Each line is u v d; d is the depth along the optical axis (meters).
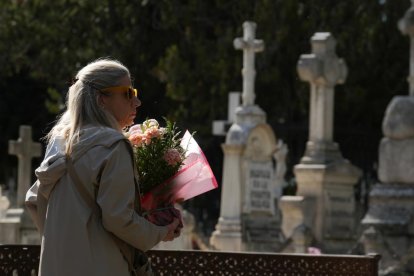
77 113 5.93
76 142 5.83
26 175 22.17
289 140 38.28
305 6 40.22
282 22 39.12
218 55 39.56
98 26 43.12
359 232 25.02
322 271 7.68
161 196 6.34
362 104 39.97
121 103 6.01
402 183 20.67
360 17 39.94
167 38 43.19
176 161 6.24
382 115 40.72
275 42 39.16
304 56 23.98
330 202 23.47
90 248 5.75
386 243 19.25
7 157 46.94
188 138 6.53
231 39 39.50
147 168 6.24
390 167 20.78
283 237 23.27
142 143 6.25
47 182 5.91
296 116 41.00
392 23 40.69
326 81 23.95
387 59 40.62
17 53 42.91
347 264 7.67
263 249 24.22
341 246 23.47
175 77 39.69
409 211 20.33
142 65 42.94
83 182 5.79
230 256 7.75
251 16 40.44
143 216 6.19
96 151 5.78
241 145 24.03
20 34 43.16
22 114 46.72
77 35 43.12
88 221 5.77
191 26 41.41
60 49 43.00
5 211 20.19
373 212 20.64
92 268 5.73
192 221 20.95
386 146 20.84
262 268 7.72
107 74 5.98
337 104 39.62
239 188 24.06
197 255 7.77
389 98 40.81
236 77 39.44
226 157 24.25
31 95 46.81
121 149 5.79
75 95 5.97
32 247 7.65
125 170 5.75
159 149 6.25
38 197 6.13
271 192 24.94
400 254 20.02
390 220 20.28
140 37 42.94
